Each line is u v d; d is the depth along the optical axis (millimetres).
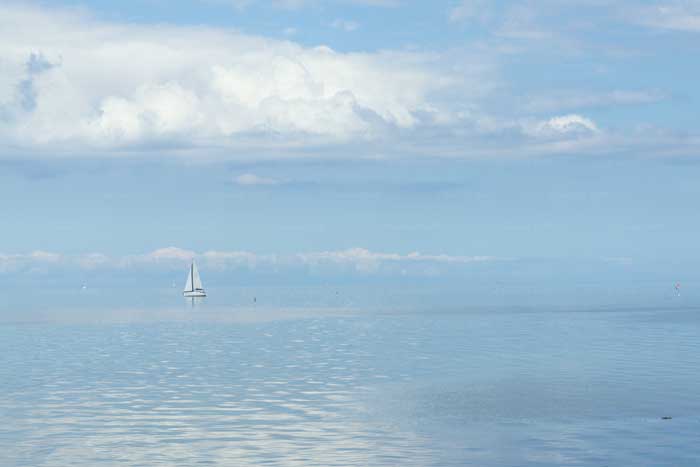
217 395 59719
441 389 61688
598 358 83125
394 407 53719
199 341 114250
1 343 112625
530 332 125125
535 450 40625
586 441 42438
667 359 81312
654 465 37250
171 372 74562
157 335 127750
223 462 38938
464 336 118312
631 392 58781
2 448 42031
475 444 42188
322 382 66500
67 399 58250
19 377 71500
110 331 138875
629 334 117688
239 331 136750
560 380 65875
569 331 126062
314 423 48281
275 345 106000
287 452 40844
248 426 47500
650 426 46094
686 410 51062
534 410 51875
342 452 40719
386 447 41750
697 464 37281
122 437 44594
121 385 65688
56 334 131625
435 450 40969
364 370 74750
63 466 38375
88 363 83750
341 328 142875
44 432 46031
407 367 76875
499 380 66375
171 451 41219
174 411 52812
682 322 146625
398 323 157000
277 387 63750
